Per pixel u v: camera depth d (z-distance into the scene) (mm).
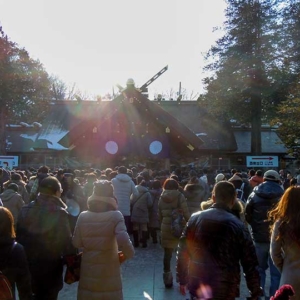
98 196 4664
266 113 32688
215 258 3838
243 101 32844
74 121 39375
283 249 4105
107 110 23766
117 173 11914
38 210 4977
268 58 31359
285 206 4109
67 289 7254
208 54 34250
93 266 4520
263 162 23484
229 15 33469
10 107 36312
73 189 8547
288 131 26312
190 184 10039
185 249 4223
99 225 4535
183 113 40375
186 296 6754
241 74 31859
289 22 31672
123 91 23750
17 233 4992
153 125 24594
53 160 36469
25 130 41844
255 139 33375
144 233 11367
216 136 37625
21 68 36375
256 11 31922
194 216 4117
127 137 24547
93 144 24594
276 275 5898
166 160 25031
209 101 34406
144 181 12000
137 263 9289
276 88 31422
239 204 4699
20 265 3760
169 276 7293
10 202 8148
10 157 21438
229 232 3848
